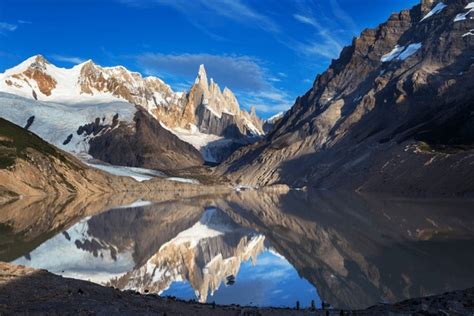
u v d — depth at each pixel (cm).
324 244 5981
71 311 1900
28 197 14838
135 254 5616
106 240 6625
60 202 13475
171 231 7775
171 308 2300
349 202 12988
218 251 5900
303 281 4059
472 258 4625
